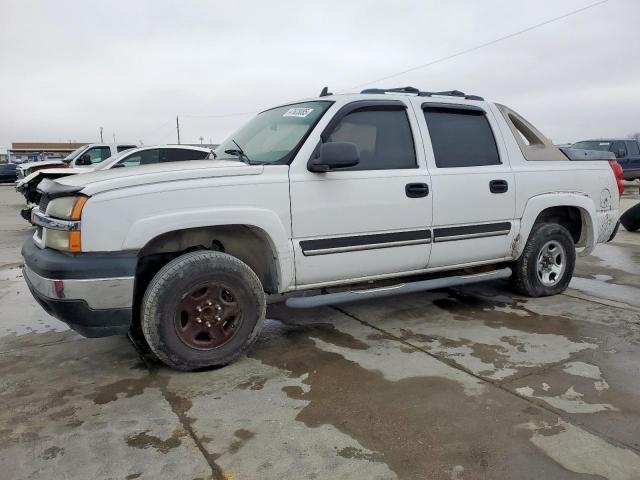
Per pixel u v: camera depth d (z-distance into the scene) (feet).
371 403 10.02
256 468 8.04
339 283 13.09
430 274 15.53
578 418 9.37
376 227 13.12
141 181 10.71
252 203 11.57
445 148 14.47
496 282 19.20
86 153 47.03
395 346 12.98
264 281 12.85
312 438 8.84
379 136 13.53
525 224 15.74
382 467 8.04
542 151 16.46
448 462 8.14
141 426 9.29
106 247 10.36
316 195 12.28
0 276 21.61
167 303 10.88
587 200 16.99
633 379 10.94
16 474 7.92
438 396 10.27
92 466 8.12
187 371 11.53
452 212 14.23
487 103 15.84
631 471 7.88
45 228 11.11
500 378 11.04
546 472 7.87
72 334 14.28
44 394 10.60
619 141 65.05
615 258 24.27
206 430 9.14
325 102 13.41
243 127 15.74
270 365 11.91
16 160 167.02
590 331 13.91
